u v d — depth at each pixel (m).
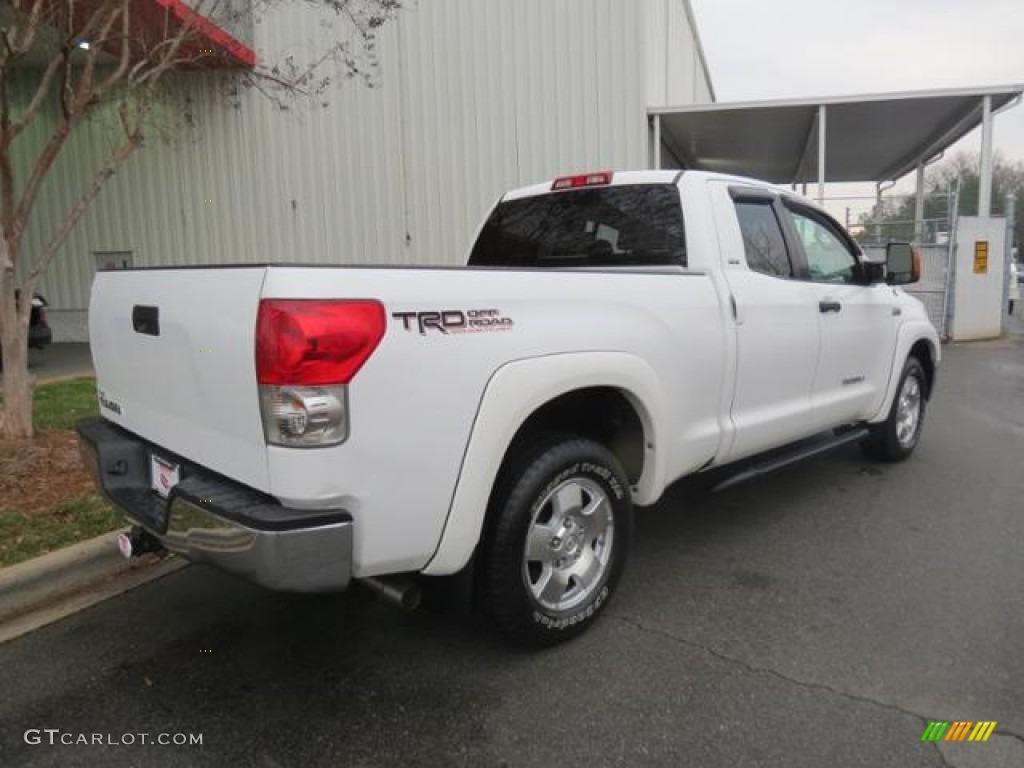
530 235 4.78
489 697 2.86
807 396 4.63
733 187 4.23
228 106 13.84
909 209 20.34
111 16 5.04
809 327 4.51
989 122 13.63
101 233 14.67
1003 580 3.84
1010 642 3.23
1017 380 10.12
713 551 4.24
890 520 4.72
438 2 13.06
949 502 5.05
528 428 3.29
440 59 13.18
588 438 3.43
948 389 9.48
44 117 14.34
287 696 2.88
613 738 2.62
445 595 2.96
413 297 2.54
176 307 2.78
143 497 3.11
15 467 5.02
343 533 2.43
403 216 13.63
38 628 3.43
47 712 2.80
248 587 3.81
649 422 3.44
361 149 13.62
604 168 12.84
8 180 5.26
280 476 2.39
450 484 2.64
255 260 14.25
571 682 2.95
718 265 3.93
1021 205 45.16
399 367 2.48
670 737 2.62
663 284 3.52
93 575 3.89
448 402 2.61
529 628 3.05
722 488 4.09
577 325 3.07
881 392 5.49
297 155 13.86
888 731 2.65
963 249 14.38
